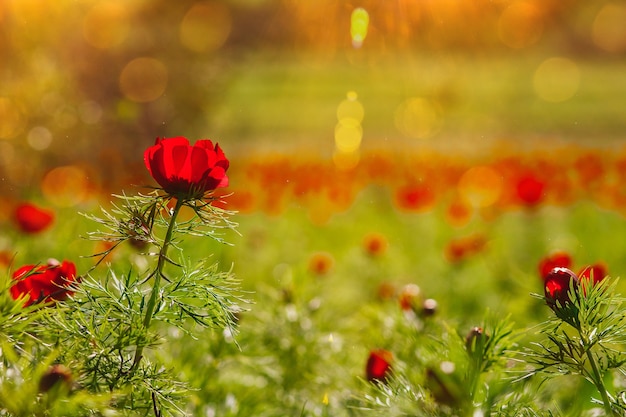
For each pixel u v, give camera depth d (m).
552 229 7.36
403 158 10.12
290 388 2.76
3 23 7.71
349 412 2.35
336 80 36.78
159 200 1.52
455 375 1.67
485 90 33.59
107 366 1.44
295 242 7.55
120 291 1.56
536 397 1.91
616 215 7.80
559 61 43.97
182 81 12.12
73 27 9.32
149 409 1.45
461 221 7.00
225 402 2.39
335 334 3.01
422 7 17.59
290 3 39.38
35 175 7.39
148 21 12.25
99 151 8.84
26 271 1.49
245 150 14.09
